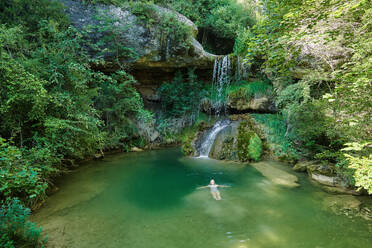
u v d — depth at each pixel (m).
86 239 4.06
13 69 5.13
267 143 10.02
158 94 14.55
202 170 8.64
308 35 3.40
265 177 7.65
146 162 9.88
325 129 6.63
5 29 6.10
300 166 8.07
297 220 4.80
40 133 6.39
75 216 4.95
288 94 8.33
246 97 12.97
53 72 6.74
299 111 7.88
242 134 10.34
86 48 10.02
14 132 5.81
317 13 3.14
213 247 3.88
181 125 14.30
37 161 5.62
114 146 11.62
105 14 10.44
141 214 5.14
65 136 6.70
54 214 5.00
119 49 10.62
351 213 5.04
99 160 10.06
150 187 6.95
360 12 2.98
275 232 4.36
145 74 13.81
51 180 6.77
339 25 3.82
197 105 14.40
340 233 4.28
